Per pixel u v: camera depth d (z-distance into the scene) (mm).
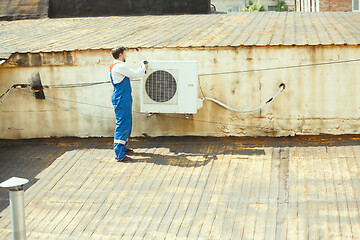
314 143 8906
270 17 12172
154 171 8539
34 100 9945
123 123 8820
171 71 8945
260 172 8211
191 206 7559
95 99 9719
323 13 12664
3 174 8922
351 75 8797
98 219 7504
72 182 8500
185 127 9508
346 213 6992
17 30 12062
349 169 7980
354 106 8875
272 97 9047
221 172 8320
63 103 9852
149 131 9633
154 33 10664
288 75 8969
